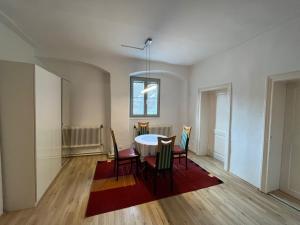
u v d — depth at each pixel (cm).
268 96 258
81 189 268
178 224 193
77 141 414
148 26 253
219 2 190
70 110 415
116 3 195
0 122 200
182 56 400
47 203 229
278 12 208
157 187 279
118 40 308
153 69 452
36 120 214
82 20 237
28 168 213
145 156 311
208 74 411
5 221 193
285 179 263
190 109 493
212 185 287
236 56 323
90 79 430
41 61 384
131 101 483
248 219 203
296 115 249
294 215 211
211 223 195
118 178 310
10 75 200
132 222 195
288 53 230
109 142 429
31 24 250
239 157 316
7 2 196
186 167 359
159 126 490
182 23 242
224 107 400
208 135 460
